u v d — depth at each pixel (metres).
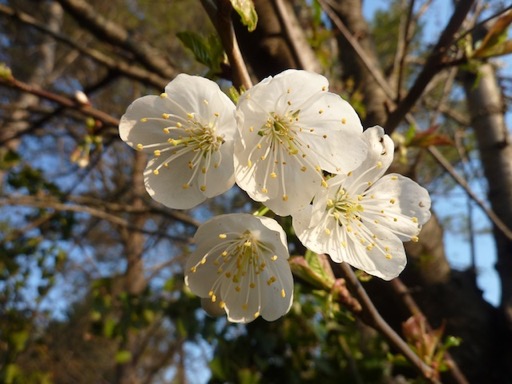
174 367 0.76
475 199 0.20
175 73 0.29
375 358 0.26
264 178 0.10
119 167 0.53
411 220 0.11
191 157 0.10
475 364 0.19
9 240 0.32
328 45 0.28
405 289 0.17
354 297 0.10
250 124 0.10
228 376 0.27
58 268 0.33
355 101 0.20
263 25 0.17
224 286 0.10
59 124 0.39
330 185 0.10
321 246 0.10
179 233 0.47
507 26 0.14
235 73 0.10
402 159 0.18
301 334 0.28
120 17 0.51
